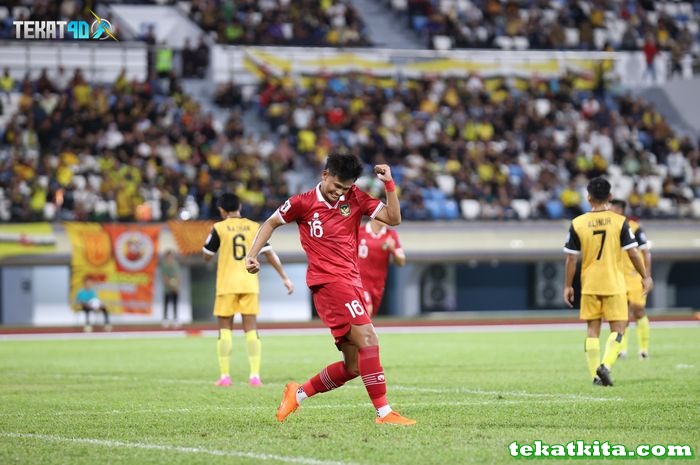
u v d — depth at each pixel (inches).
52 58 3929.6
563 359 1854.1
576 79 4431.6
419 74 4264.3
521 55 4360.2
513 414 1043.3
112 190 3408.0
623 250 1332.4
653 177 4072.3
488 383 1402.6
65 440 903.1
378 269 1567.4
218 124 3927.2
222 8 4264.3
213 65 4148.6
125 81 3786.9
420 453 810.8
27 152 3572.8
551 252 3582.7
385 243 1560.0
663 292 3747.5
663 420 996.6
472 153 3905.0
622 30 4756.4
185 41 4069.9
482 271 3757.4
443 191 3752.5
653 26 4771.2
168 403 1194.0
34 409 1144.2
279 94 3998.5
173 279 3201.3
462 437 890.7
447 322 3304.6
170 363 1881.2
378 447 838.5
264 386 1416.1
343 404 1156.5
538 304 3786.9
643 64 4584.2
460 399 1197.7
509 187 3816.4
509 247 3560.5
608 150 4168.3
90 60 3949.3
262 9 4330.7
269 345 2388.0
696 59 4608.8
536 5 4749.0
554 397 1208.8
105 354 2135.8
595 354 1347.2
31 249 3225.9
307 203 956.6
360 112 3996.1
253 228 1451.8
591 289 1331.2
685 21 4909.0
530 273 3804.1
